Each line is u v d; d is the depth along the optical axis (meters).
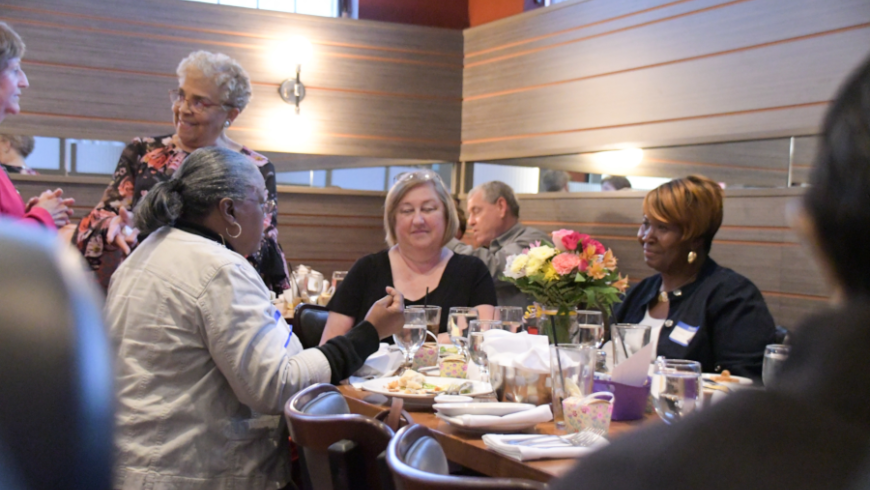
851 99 0.37
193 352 1.73
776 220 3.77
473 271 2.85
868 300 0.35
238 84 2.88
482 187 4.43
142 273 1.76
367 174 5.63
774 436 0.31
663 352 2.52
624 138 4.58
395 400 1.64
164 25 5.10
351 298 2.75
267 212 2.83
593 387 1.69
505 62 5.41
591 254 2.23
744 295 2.46
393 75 5.62
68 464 0.21
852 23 3.49
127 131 5.05
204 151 1.90
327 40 5.46
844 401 0.31
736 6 3.98
